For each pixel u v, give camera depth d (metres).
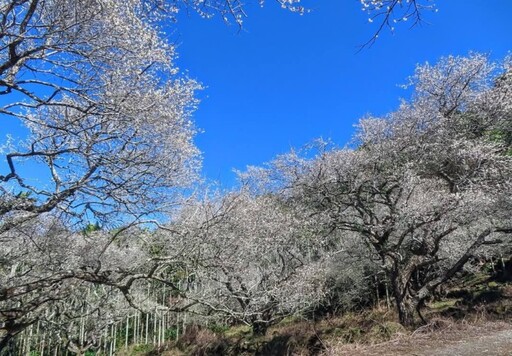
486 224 15.69
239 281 13.90
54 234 9.08
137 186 8.06
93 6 6.45
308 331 16.33
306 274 16.83
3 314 8.48
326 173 15.21
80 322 13.62
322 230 15.98
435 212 13.50
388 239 16.23
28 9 6.01
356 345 10.90
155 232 10.53
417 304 14.05
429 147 14.61
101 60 7.03
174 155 8.73
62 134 7.34
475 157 13.66
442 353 9.09
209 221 10.00
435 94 15.57
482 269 26.36
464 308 15.60
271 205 16.86
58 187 7.82
